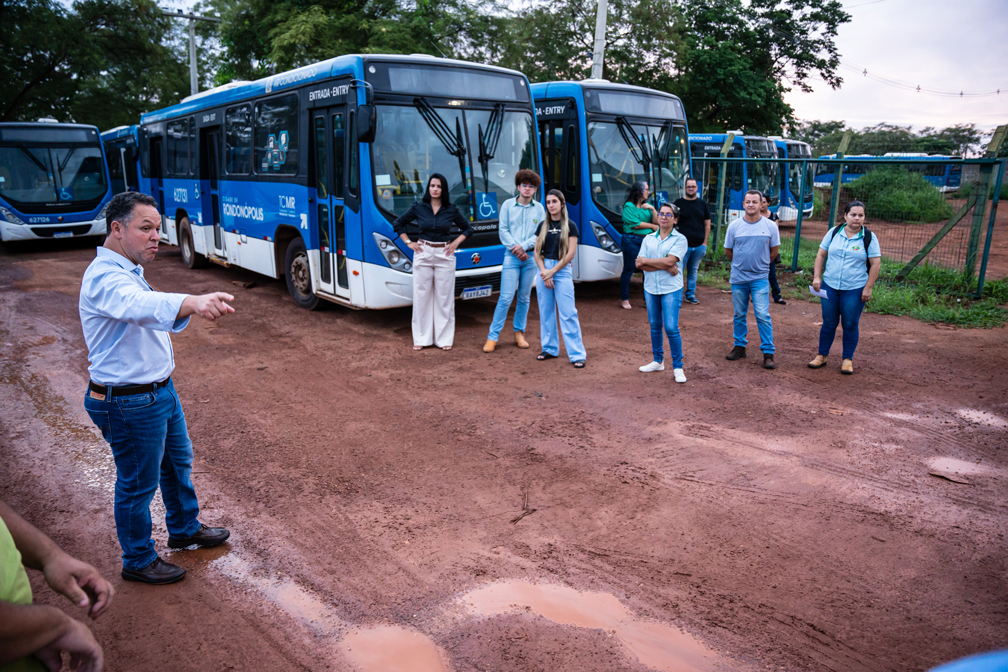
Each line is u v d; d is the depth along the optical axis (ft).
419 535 12.89
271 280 40.86
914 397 20.52
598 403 19.99
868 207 40.29
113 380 10.20
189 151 42.19
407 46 65.67
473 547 12.48
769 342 23.29
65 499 14.42
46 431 18.06
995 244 62.90
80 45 81.61
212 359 24.41
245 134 34.73
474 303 34.94
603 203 33.53
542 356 24.38
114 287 9.50
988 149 34.50
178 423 11.54
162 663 9.57
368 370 23.21
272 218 32.83
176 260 49.70
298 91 29.25
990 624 10.30
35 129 53.11
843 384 21.71
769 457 16.31
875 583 11.34
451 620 10.46
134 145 62.13
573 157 33.65
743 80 93.25
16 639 4.50
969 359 24.30
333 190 27.89
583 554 12.23
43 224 53.21
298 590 11.25
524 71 74.49
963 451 16.66
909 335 27.84
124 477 10.75
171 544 12.32
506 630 10.19
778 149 67.31
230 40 77.61
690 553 12.24
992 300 33.65
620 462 16.03
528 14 73.77
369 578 11.56
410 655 9.71
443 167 26.94
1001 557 12.11
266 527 13.20
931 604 10.78
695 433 17.76
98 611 5.97
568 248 23.06
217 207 39.78
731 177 56.08
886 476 15.30
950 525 13.20
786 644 9.86
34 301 34.22
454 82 27.17
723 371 23.04
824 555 12.17
